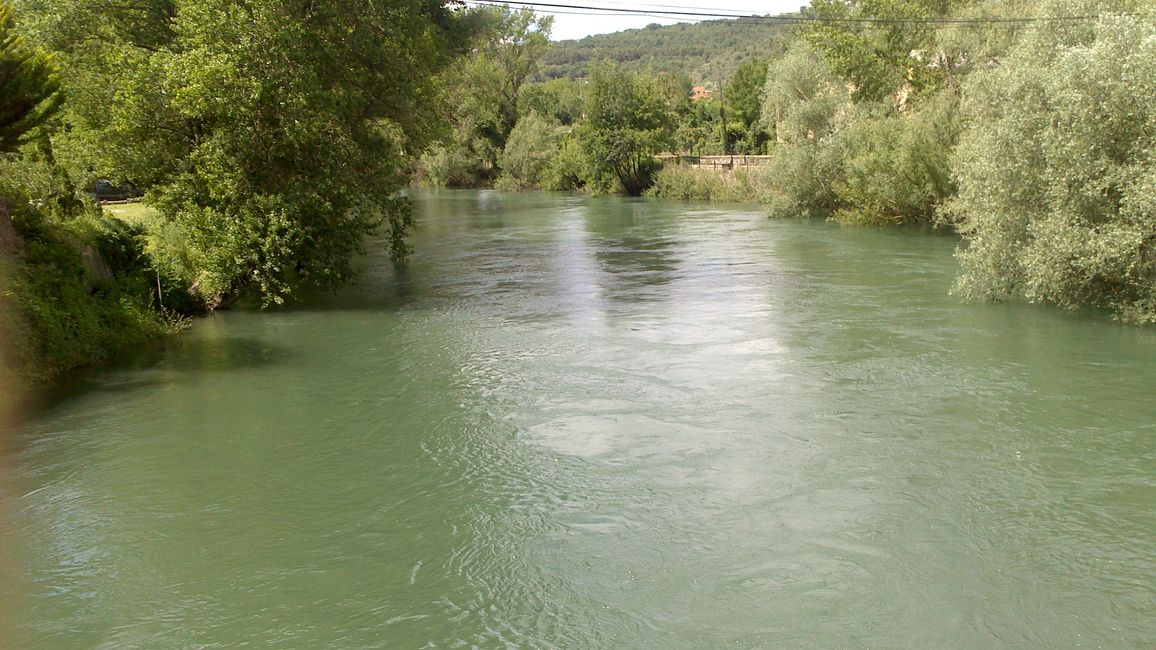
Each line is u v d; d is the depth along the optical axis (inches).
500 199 2527.1
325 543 321.1
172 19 845.2
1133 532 310.3
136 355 612.7
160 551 316.8
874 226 1360.7
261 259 774.5
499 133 3297.2
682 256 1088.2
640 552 307.7
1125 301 619.8
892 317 665.6
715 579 287.9
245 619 271.3
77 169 791.7
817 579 285.7
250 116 769.6
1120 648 243.9
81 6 877.2
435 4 1176.8
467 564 303.3
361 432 441.1
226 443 427.8
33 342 542.0
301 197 785.6
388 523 336.8
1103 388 473.7
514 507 347.9
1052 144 595.5
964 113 996.6
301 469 393.1
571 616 269.1
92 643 258.7
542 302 794.2
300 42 796.6
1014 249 656.4
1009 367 518.3
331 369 565.0
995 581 280.8
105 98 807.1
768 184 1787.6
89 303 617.3
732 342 606.2
